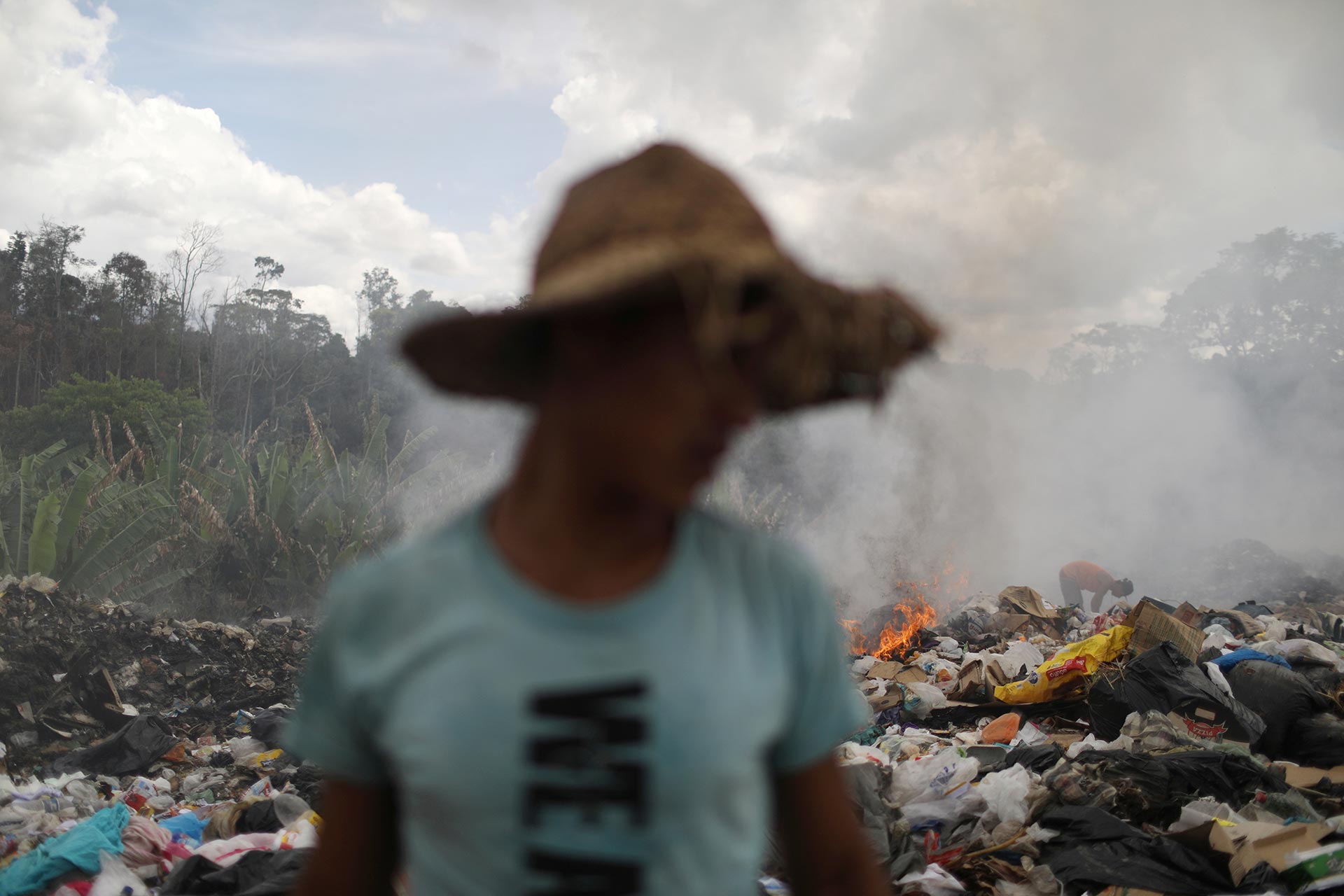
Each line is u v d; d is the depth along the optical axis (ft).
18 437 116.26
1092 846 12.08
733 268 2.06
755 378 2.24
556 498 2.48
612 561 2.53
